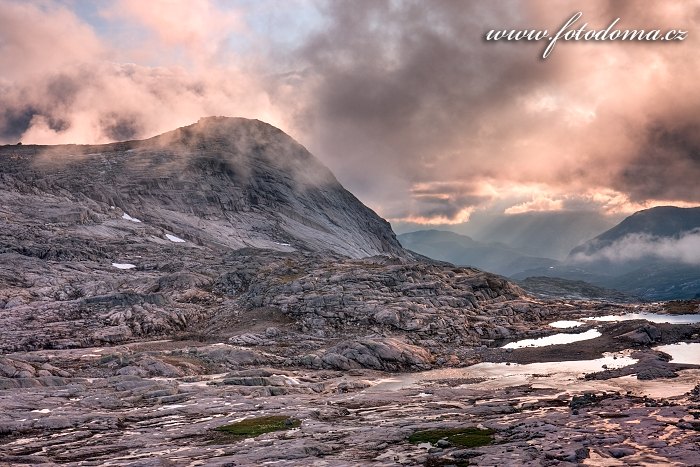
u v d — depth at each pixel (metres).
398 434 45.03
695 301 139.38
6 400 61.91
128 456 42.56
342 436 46.09
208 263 185.50
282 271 152.88
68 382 73.88
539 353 90.06
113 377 75.12
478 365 86.00
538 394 60.50
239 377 75.50
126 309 127.88
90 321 122.94
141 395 66.94
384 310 111.38
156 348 101.69
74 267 179.25
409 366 87.25
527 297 149.25
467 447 39.50
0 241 192.50
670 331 94.19
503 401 57.41
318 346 99.56
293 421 51.91
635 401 50.25
